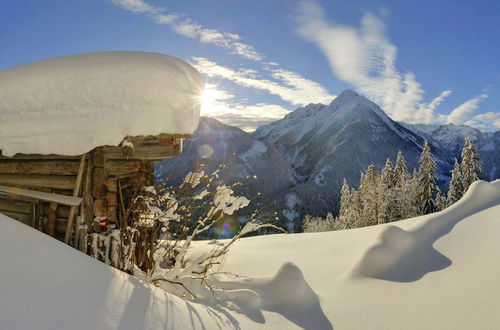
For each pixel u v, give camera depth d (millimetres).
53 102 4484
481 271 4000
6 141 4617
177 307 3500
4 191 4930
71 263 3375
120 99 4457
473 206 6207
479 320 3170
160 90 4488
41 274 3047
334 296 4418
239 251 7402
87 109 4477
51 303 2770
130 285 3533
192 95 4688
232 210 4902
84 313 2809
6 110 4559
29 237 3467
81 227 4523
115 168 4879
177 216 5059
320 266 6152
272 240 8719
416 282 4262
